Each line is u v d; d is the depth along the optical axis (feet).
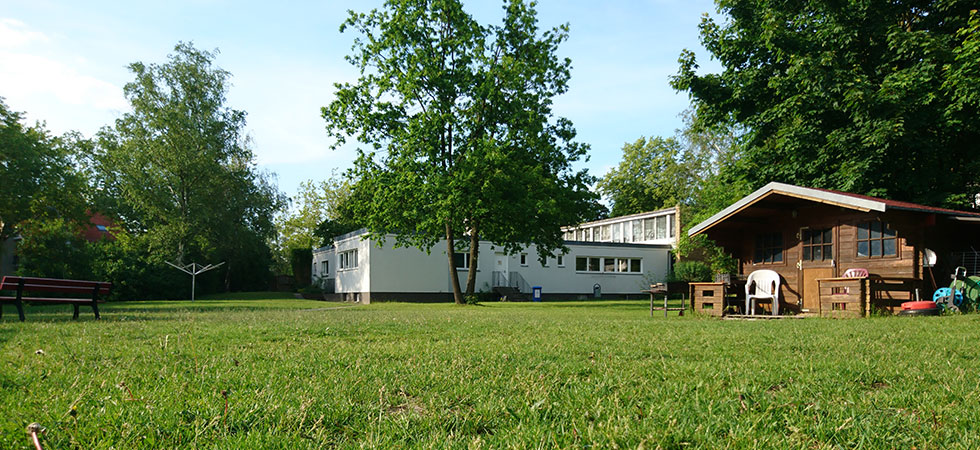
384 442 8.45
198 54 138.00
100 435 8.66
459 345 21.07
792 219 49.01
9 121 100.58
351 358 17.31
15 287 35.86
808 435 8.83
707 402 10.77
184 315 45.70
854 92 51.44
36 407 10.45
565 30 96.17
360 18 92.38
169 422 9.36
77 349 19.49
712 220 51.06
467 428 9.50
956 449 8.12
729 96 66.74
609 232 158.51
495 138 89.97
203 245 137.08
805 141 57.93
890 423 9.34
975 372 14.14
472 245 93.50
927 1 58.29
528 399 11.18
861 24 56.95
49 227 104.63
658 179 190.90
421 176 86.58
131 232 157.07
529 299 124.57
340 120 90.12
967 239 43.68
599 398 11.15
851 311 39.96
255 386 12.50
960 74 48.57
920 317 34.94
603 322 35.68
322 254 153.58
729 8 67.62
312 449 8.28
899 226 40.50
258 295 141.28
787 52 59.47
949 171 55.52
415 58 88.02
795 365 15.20
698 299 48.65
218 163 141.38
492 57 93.25
